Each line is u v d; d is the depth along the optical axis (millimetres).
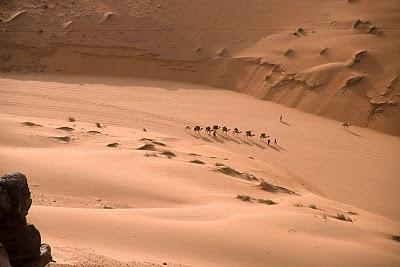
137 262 22391
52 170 40031
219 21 102500
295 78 87062
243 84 91312
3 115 62781
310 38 94500
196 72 95312
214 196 40406
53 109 76438
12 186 13656
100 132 59531
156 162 47375
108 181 39719
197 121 76188
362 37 91625
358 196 57656
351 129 77625
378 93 80812
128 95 85812
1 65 97625
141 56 97938
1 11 104875
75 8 105500
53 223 26375
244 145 68688
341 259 27109
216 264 25312
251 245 27547
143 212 31375
